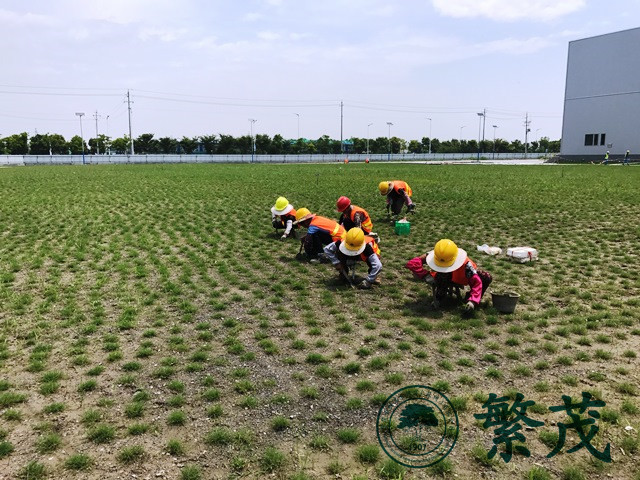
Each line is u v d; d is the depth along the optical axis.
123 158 79.38
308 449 4.22
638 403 4.84
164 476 3.88
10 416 4.66
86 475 3.88
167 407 4.88
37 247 11.66
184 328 6.89
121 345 6.32
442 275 7.45
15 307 7.62
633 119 58.38
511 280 8.90
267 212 17.30
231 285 8.90
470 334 6.66
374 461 4.07
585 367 5.64
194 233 13.55
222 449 4.21
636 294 8.08
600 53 60.44
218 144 99.00
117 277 9.30
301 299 8.09
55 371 5.57
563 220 14.98
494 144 119.94
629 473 3.88
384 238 12.77
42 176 35.25
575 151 64.69
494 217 15.82
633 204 17.92
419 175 35.50
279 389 5.24
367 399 5.04
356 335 6.66
